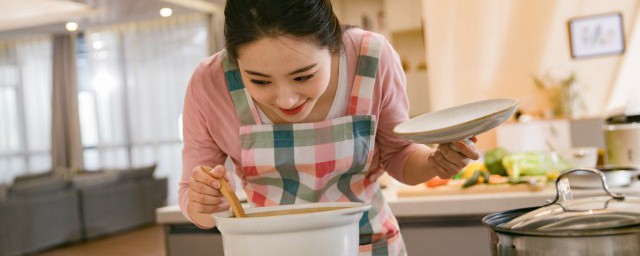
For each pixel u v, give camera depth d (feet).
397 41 22.99
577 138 16.20
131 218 25.66
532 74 19.42
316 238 2.58
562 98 18.45
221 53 4.20
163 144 31.37
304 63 3.06
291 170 4.17
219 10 29.37
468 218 6.91
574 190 6.32
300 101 3.27
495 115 2.96
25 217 21.27
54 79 32.48
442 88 20.17
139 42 31.42
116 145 32.01
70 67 32.27
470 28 19.90
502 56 19.69
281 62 3.02
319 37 3.09
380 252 4.38
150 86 31.32
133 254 20.35
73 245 22.91
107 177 24.79
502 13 19.62
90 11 26.22
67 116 32.53
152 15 28.02
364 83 4.08
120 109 31.86
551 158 7.57
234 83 4.05
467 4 19.89
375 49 4.11
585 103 18.86
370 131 4.17
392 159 4.52
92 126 32.50
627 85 18.67
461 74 20.04
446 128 3.02
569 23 19.06
